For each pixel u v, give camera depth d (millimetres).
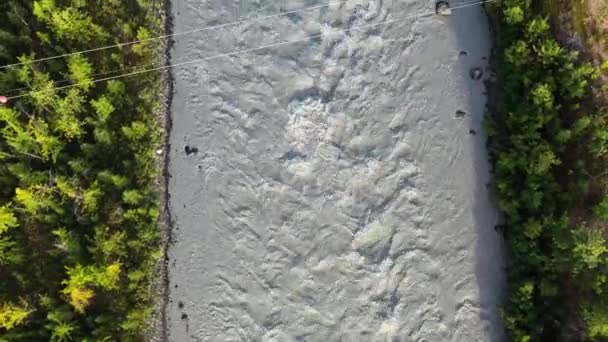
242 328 18062
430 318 17812
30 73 17703
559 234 15797
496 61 18406
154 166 18656
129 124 18391
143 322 17859
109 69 18594
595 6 16969
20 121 17609
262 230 18547
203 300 18250
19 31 18375
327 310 18000
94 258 17281
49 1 17438
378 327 17781
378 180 18562
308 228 18453
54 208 17328
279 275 18266
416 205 18391
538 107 16516
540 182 16453
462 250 18078
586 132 16594
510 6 17344
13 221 17000
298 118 18703
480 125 18609
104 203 17812
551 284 16344
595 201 16391
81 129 18031
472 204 18281
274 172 18750
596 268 15984
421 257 18109
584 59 16969
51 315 16422
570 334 16203
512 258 17250
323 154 18688
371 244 18250
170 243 18547
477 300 17797
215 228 18609
